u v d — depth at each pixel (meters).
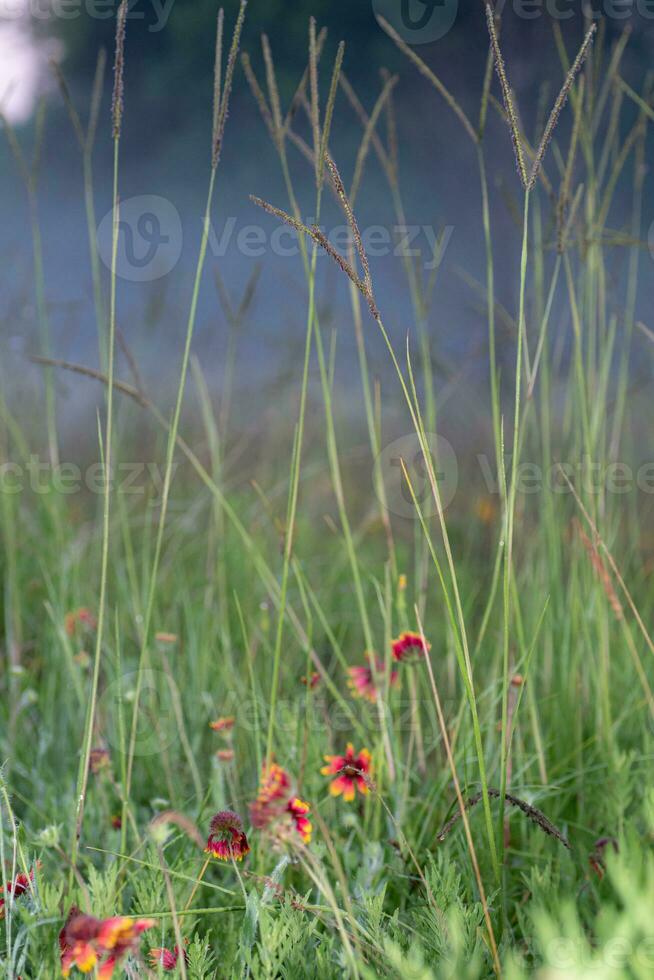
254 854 1.94
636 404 3.51
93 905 1.60
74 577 3.10
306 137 11.12
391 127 2.52
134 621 3.03
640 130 2.50
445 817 1.96
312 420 4.69
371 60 10.54
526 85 3.65
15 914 1.55
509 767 1.99
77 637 2.80
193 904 1.81
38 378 4.21
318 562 3.79
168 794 2.39
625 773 2.04
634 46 4.37
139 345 4.68
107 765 2.12
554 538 2.56
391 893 1.95
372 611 3.37
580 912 1.83
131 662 2.88
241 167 12.39
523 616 2.73
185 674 2.91
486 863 1.94
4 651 3.17
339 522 4.30
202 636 2.94
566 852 1.90
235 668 2.92
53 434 3.25
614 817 2.01
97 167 12.97
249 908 1.53
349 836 2.17
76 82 12.73
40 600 3.33
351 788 1.94
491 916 1.70
